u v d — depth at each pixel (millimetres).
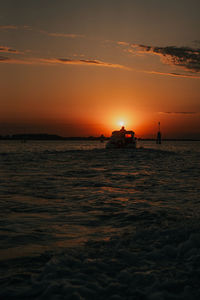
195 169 18219
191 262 3756
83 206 7551
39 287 3135
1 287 3154
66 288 3076
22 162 22547
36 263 3859
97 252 4191
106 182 12102
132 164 21516
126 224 5863
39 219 6246
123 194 9359
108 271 3527
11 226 5684
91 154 32250
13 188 10336
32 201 8125
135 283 3215
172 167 19500
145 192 9773
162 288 3096
